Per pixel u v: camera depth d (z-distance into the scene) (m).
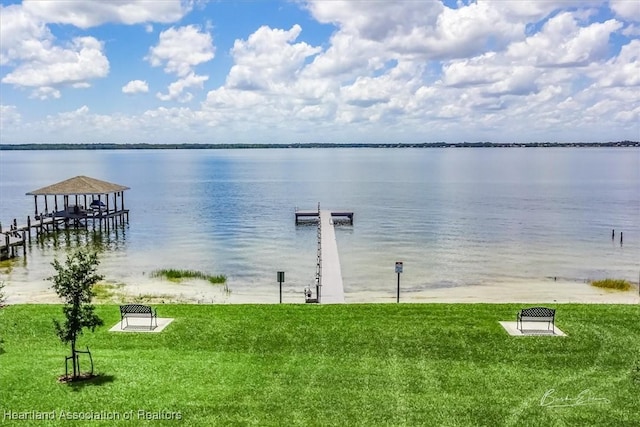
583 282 32.31
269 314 18.11
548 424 11.09
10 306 19.20
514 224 57.12
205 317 17.81
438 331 16.45
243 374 13.45
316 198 86.62
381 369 13.84
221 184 117.38
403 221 59.78
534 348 15.21
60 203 81.38
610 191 95.75
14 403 11.70
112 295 28.30
